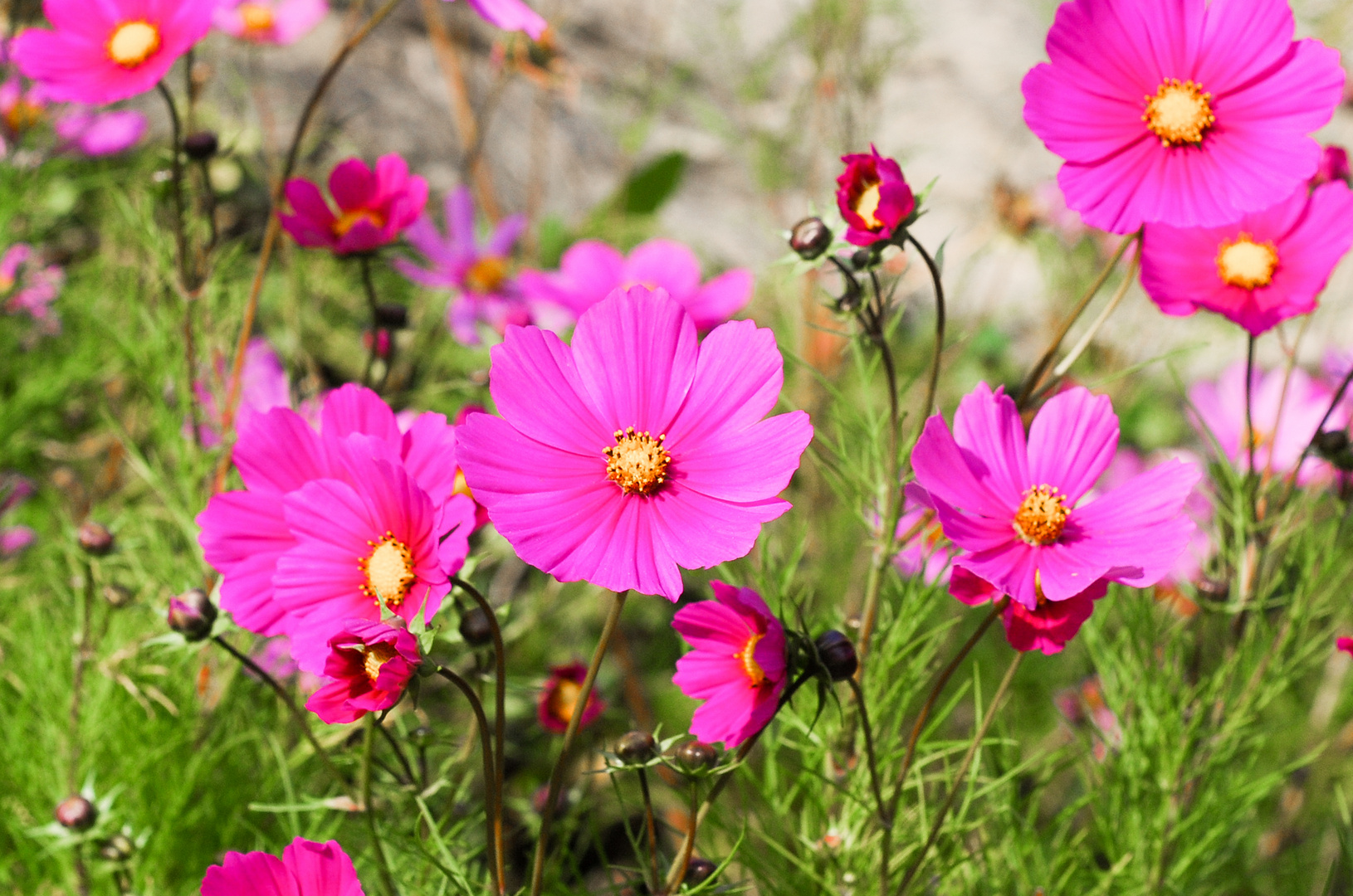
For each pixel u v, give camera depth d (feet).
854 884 3.01
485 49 7.40
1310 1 4.66
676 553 2.65
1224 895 3.58
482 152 6.90
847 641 2.70
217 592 2.82
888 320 3.10
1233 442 4.08
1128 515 2.78
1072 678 4.07
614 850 3.69
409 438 2.80
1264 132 2.92
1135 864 3.22
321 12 5.01
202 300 3.57
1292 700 4.17
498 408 2.69
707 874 2.79
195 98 3.48
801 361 3.11
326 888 2.67
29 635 3.49
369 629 2.58
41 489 4.56
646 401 2.72
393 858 3.01
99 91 3.20
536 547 2.64
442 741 2.92
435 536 2.65
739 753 2.74
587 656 4.40
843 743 3.07
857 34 5.24
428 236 5.04
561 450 2.70
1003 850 3.20
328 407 2.81
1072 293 5.02
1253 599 3.27
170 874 3.28
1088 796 3.22
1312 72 2.90
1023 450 2.82
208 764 3.25
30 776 3.28
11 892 3.23
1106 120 2.93
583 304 4.79
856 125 5.42
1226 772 3.36
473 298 5.01
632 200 6.23
